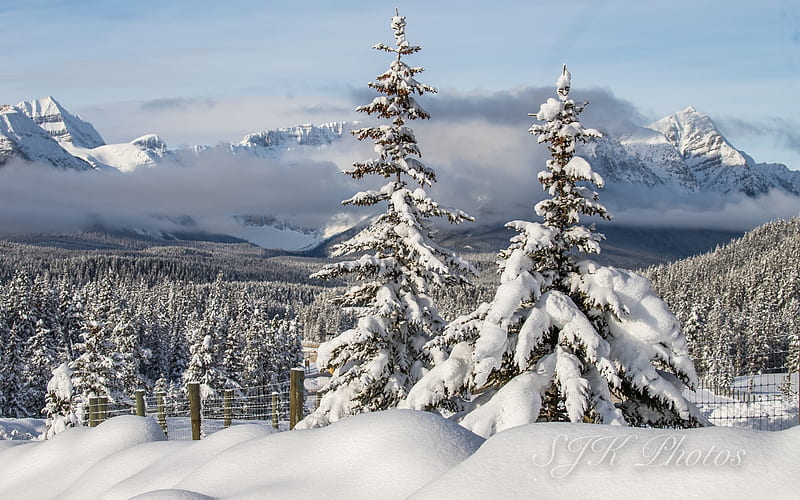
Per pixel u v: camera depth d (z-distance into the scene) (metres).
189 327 72.12
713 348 66.81
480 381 10.65
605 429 3.90
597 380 10.62
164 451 6.20
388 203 16.03
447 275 14.39
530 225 11.67
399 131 15.62
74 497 5.97
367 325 14.51
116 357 33.06
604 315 11.33
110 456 6.41
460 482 3.62
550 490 3.44
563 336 10.82
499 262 12.26
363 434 4.65
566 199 11.84
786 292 107.38
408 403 11.22
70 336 64.81
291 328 63.09
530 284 11.04
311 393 15.45
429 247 14.90
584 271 11.50
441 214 15.32
